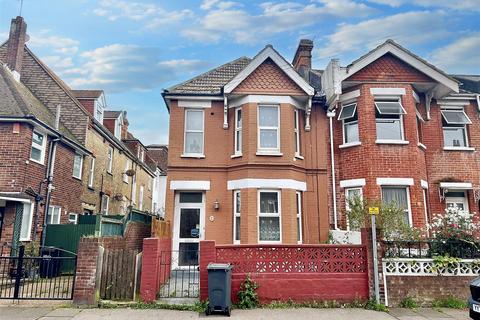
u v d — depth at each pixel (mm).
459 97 14633
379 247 8742
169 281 9969
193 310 8062
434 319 7484
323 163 13594
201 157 13492
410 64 13352
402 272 8688
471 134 14469
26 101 14867
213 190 13281
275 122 13414
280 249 8789
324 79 14414
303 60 17484
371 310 8164
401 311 8094
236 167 13117
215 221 13000
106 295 8602
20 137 13141
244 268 8680
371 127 12977
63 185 16062
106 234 12789
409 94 13320
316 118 14016
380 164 12680
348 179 13172
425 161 13836
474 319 6918
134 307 8172
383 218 10000
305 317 7574
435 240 9133
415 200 12391
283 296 8531
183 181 13258
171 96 13828
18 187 12766
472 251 8906
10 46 17516
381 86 13367
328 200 13289
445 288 8641
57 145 15562
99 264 8586
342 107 13969
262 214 12562
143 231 14594
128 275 8742
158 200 37438
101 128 20516
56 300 8680
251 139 12961
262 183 12633
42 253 12047
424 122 14242
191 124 14031
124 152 24938
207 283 8406
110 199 22531
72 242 13930
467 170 13977
